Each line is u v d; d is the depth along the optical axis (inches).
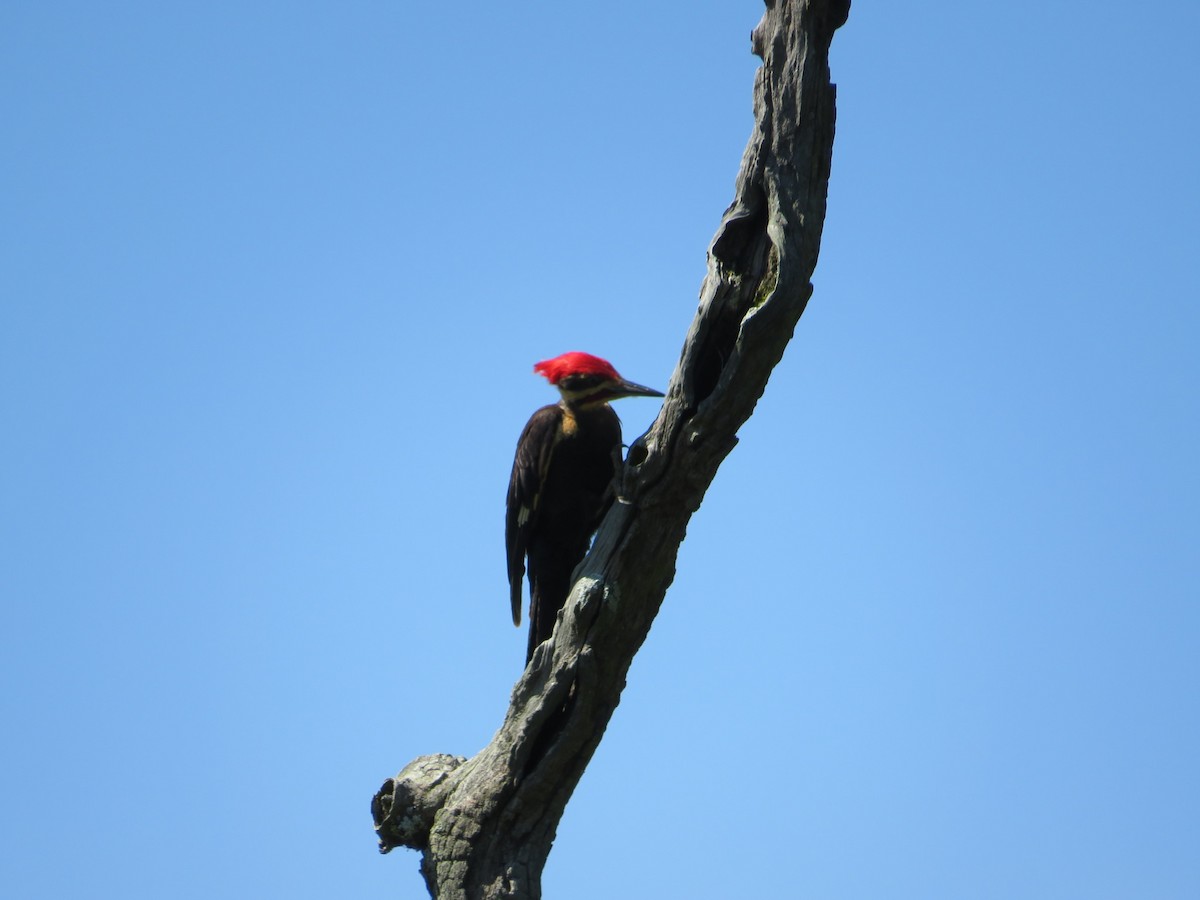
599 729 448.8
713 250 420.8
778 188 410.6
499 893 448.5
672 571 445.4
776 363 414.0
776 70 416.5
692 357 418.0
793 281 403.9
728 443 422.0
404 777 484.1
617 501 441.4
